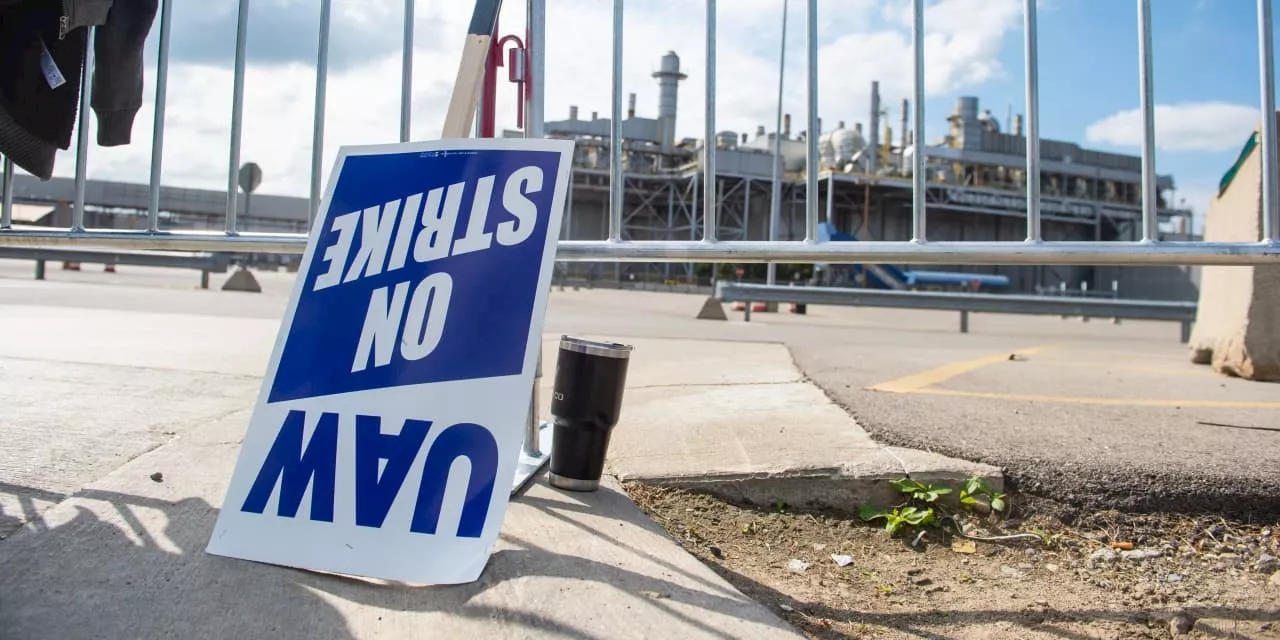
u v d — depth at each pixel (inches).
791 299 459.2
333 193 77.6
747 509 89.2
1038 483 90.3
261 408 70.6
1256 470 91.7
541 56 88.7
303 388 70.6
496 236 72.1
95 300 343.9
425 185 75.3
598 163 1758.1
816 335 345.1
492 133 90.7
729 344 250.7
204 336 209.8
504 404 66.9
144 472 83.7
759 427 111.3
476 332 69.4
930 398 144.0
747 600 62.1
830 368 191.0
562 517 75.7
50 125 88.0
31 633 52.9
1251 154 187.3
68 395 121.2
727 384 152.3
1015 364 222.1
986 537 84.7
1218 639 64.2
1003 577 76.2
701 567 67.6
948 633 63.8
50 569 61.2
